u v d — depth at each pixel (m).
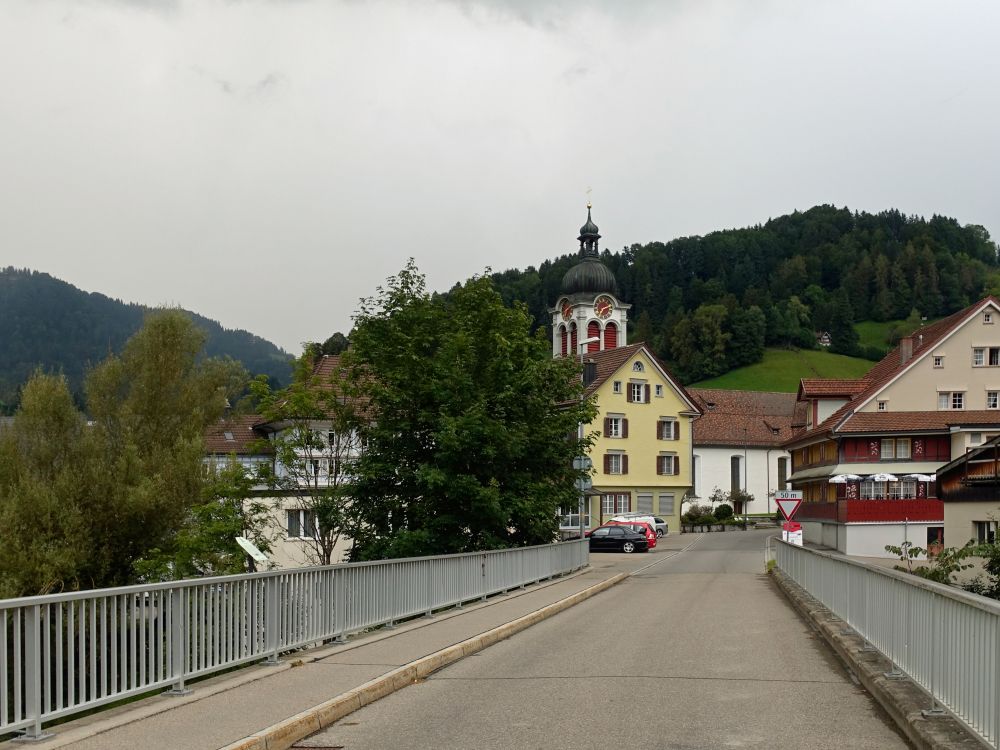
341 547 36.28
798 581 24.11
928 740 7.42
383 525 29.11
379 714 9.72
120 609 9.35
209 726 8.49
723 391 97.19
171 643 10.02
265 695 9.95
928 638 8.63
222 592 10.99
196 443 39.38
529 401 29.38
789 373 136.12
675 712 9.52
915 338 63.56
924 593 8.84
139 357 43.97
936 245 165.75
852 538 49.03
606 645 14.73
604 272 91.12
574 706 9.89
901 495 54.78
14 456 39.12
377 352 29.52
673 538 65.69
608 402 71.12
